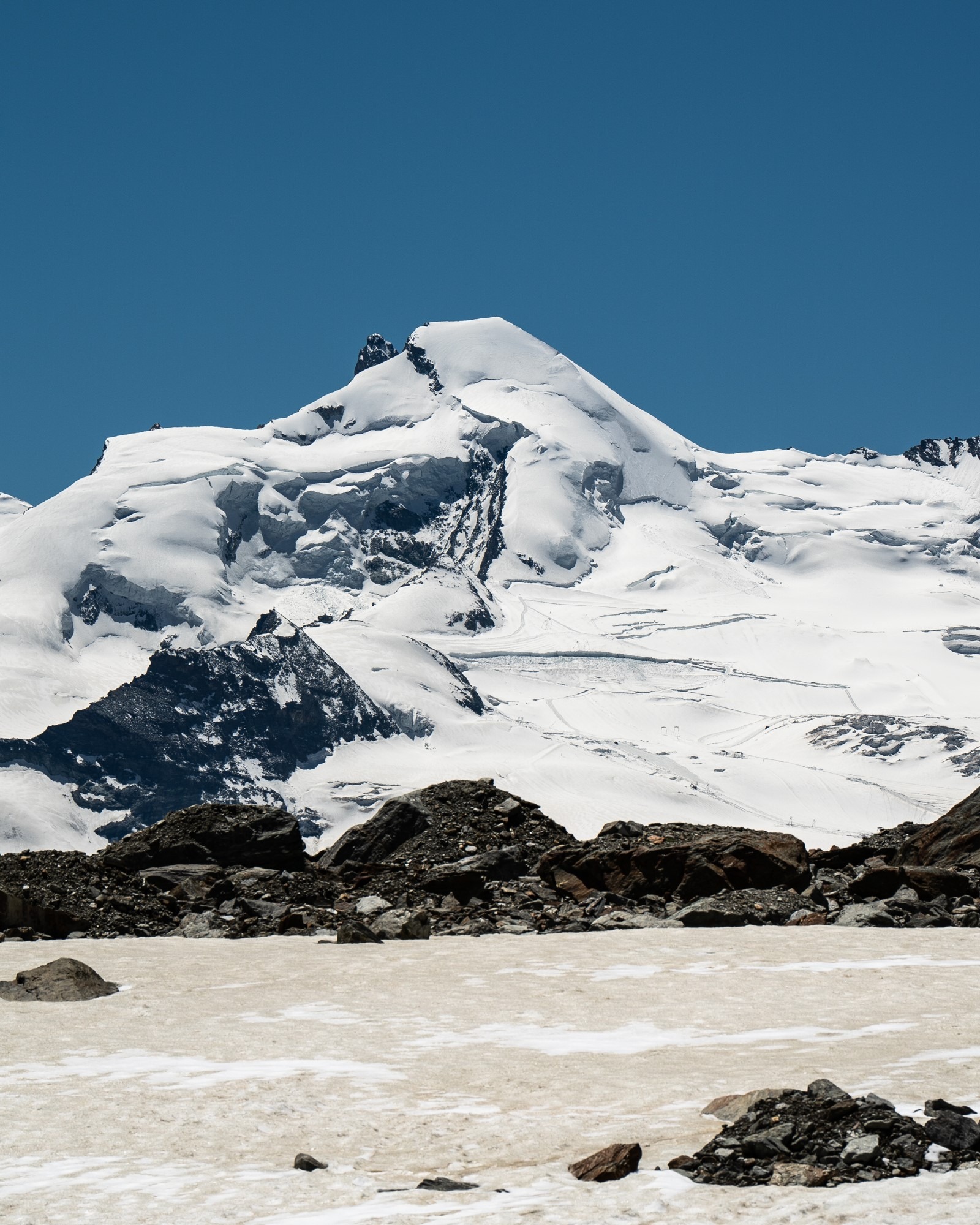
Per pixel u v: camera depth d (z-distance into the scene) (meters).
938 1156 24.41
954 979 42.06
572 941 51.50
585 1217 22.73
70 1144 28.22
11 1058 35.19
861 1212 22.03
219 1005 41.53
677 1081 31.14
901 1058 32.19
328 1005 41.34
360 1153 27.28
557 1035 36.84
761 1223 21.95
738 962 45.94
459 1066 33.62
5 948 53.41
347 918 60.41
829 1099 26.36
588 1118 28.72
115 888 64.62
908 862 65.81
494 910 61.56
